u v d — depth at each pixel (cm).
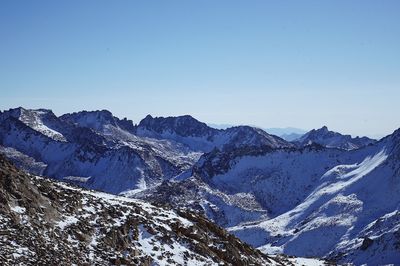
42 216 4288
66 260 3825
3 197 4072
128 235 4956
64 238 4203
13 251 3550
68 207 4816
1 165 4578
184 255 5094
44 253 3738
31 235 3888
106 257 4262
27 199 4341
